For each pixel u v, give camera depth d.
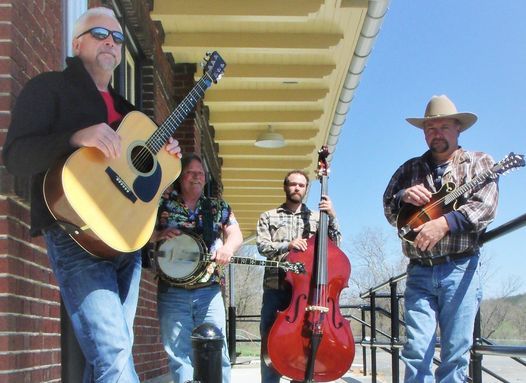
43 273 3.58
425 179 4.00
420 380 3.82
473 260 3.87
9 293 3.12
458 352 3.84
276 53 8.05
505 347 3.76
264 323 5.26
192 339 2.99
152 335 7.02
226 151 11.99
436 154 4.01
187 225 4.49
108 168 2.99
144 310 6.59
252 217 17.56
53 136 2.83
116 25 3.32
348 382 8.30
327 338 4.84
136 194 3.08
